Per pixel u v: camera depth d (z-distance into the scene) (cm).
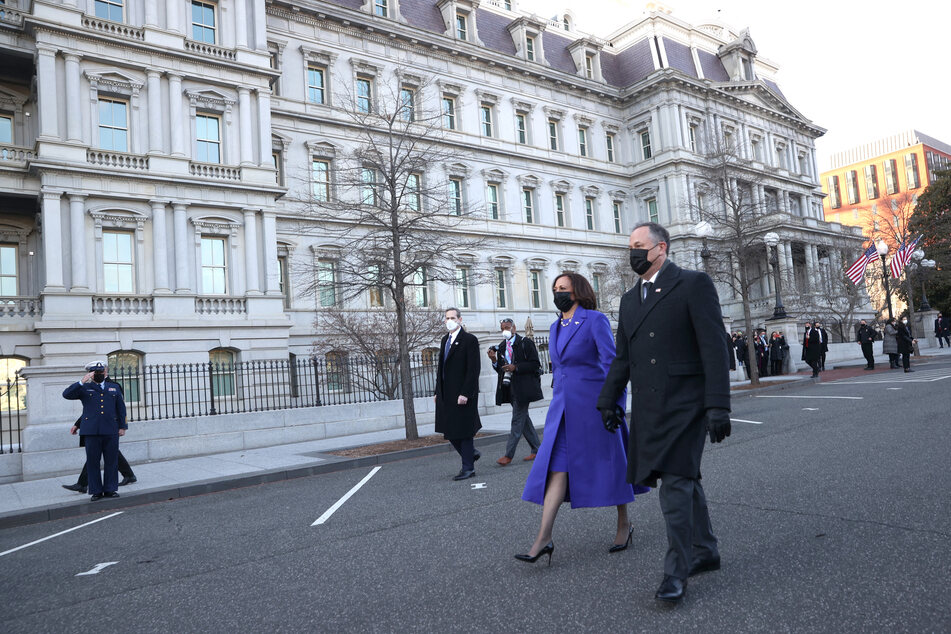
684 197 4522
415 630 361
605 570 438
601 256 4494
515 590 413
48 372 1281
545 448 466
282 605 427
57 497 1020
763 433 1084
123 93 2345
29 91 2447
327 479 1054
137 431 1384
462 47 3803
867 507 547
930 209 5550
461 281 2034
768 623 333
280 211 3000
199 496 1006
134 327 2253
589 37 4672
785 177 5403
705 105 4888
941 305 5353
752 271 4750
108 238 2306
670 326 396
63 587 523
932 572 386
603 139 4712
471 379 893
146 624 414
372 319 2611
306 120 3155
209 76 2512
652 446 389
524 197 4175
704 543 420
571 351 475
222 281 2517
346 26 3362
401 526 632
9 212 2373
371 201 2975
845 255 4700
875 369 2630
